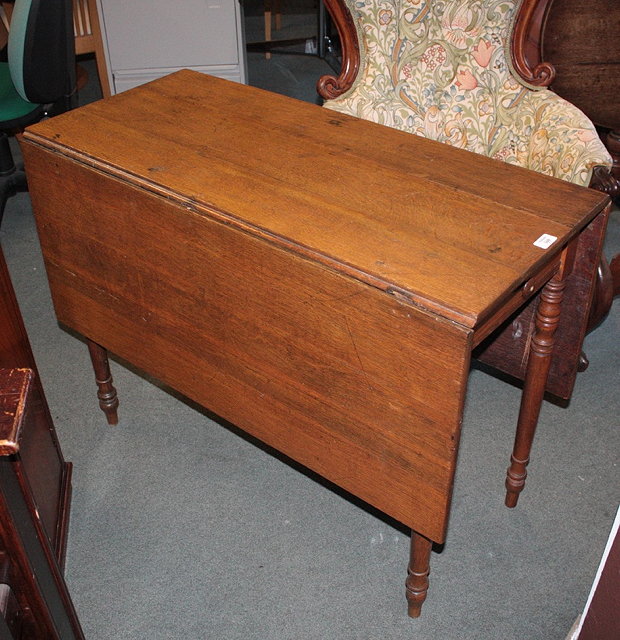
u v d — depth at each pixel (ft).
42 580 4.70
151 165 5.60
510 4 6.80
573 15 8.45
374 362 4.69
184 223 5.26
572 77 8.72
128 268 5.86
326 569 6.11
